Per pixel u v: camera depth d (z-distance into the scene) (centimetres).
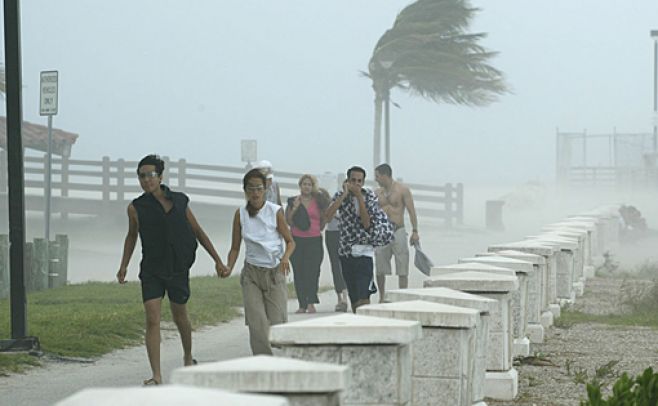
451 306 1788
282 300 2403
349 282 3005
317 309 3956
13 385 2375
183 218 2317
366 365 1384
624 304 4191
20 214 2742
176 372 1048
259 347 2364
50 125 4556
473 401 1858
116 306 3906
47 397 2227
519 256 3058
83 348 2889
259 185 2392
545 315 3447
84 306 3903
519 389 2291
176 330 3366
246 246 2406
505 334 2191
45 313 3594
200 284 4916
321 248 3809
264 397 820
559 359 2762
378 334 1373
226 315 3778
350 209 2986
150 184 2303
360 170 2966
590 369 2595
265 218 2400
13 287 2755
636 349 2967
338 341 1375
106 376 2514
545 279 3466
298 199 3797
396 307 1752
